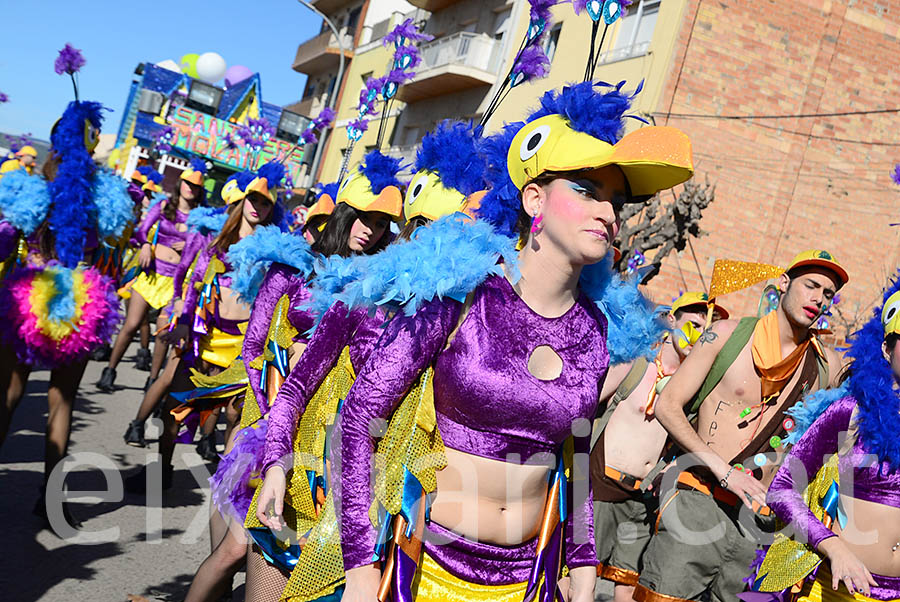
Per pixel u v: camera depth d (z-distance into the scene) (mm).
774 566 3752
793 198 17609
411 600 2357
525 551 2498
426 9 29719
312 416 3051
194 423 5734
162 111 30047
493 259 2381
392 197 3918
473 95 25625
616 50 18391
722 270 4406
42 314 4809
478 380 2340
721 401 4332
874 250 17969
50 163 5180
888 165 18062
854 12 17844
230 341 6344
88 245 5293
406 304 2361
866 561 3713
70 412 5164
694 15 17031
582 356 2492
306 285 3930
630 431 5164
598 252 2375
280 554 3146
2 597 4121
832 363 4398
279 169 6172
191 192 9961
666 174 2342
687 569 4336
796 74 17609
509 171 2539
